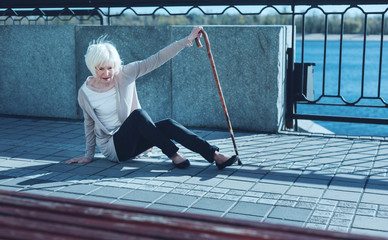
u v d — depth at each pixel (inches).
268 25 238.8
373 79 1819.6
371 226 127.4
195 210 138.8
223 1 244.4
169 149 176.7
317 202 144.9
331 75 1934.1
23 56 279.3
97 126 181.0
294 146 213.0
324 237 57.1
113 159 184.1
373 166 181.8
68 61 271.1
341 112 794.2
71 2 272.5
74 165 184.1
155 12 256.1
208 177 169.3
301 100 246.4
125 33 256.7
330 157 194.5
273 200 146.5
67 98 275.3
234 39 237.1
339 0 228.4
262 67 234.8
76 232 56.5
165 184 161.8
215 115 247.3
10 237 55.6
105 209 63.9
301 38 241.0
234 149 195.5
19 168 180.5
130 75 179.2
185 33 246.8
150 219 60.1
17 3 282.8
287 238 54.9
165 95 254.4
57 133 242.2
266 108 237.9
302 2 235.5
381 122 231.3
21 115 285.3
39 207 63.7
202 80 246.2
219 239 55.1
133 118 175.6
